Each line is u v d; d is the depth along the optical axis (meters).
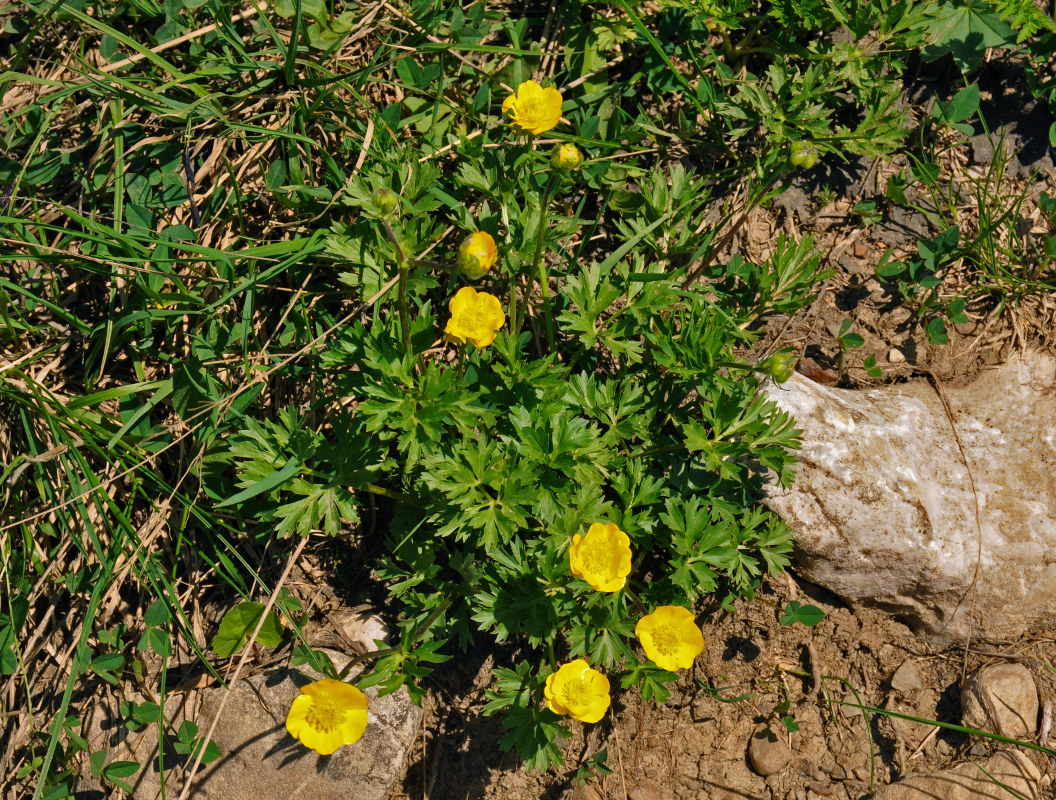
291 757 0.55
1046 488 0.56
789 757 0.55
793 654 0.56
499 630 0.52
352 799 0.54
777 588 0.56
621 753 0.56
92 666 0.55
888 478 0.55
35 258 0.53
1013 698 0.54
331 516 0.53
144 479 0.57
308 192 0.56
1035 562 0.55
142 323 0.57
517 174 0.57
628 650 0.52
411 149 0.57
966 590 0.55
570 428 0.51
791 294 0.58
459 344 0.56
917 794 0.53
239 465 0.52
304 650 0.53
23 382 0.57
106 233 0.53
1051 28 0.58
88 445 0.56
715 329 0.53
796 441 0.52
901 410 0.57
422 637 0.54
